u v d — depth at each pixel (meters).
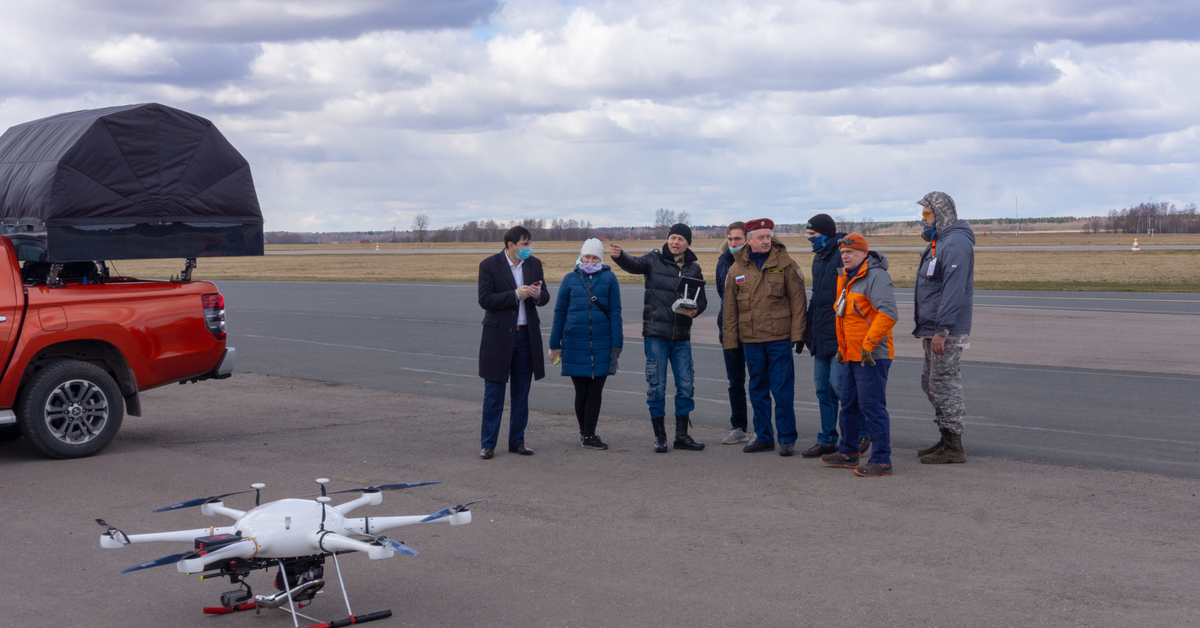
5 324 6.96
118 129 7.70
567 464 6.80
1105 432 7.99
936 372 6.68
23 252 7.66
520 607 3.95
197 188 8.20
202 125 8.26
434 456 7.11
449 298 28.20
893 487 6.02
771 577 4.29
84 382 7.20
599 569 4.44
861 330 6.28
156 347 7.79
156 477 6.44
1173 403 9.52
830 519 5.27
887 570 4.37
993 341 15.45
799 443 7.68
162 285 7.93
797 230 196.38
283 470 6.62
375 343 15.97
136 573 4.44
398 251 115.12
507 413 9.20
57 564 4.58
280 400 10.04
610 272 7.38
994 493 5.84
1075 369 12.12
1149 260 59.25
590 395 7.40
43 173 7.41
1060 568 4.38
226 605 3.48
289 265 65.44
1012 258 64.94
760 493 5.90
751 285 7.07
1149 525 5.10
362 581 4.30
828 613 3.83
